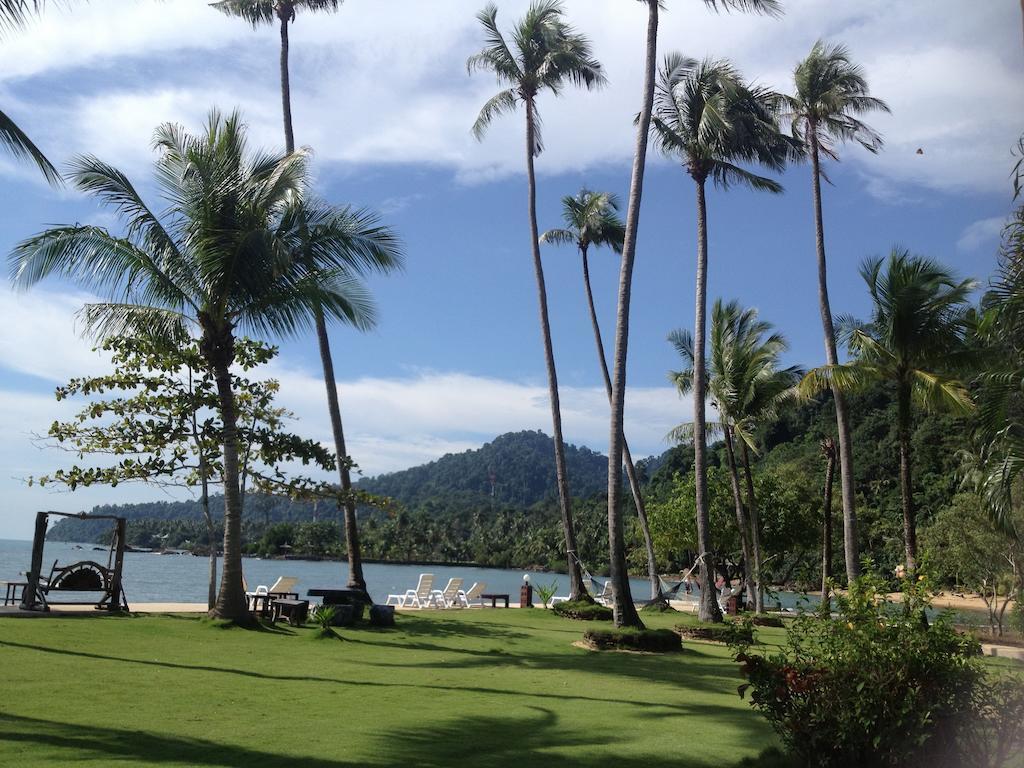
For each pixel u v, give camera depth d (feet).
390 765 22.34
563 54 87.35
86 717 25.63
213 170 53.21
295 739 24.64
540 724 29.68
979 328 30.55
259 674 37.04
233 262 52.21
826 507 112.16
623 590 60.95
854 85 84.99
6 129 31.81
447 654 49.26
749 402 99.14
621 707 34.37
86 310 54.44
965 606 117.70
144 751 21.90
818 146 87.15
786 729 22.22
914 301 61.52
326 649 47.73
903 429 63.72
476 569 357.00
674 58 77.71
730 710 34.86
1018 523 71.82
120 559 58.29
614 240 105.19
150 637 46.47
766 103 78.69
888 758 20.34
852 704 20.92
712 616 76.13
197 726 25.54
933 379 60.44
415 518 388.57
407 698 33.27
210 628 52.13
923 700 19.99
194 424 61.00
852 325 74.90
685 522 127.24
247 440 59.88
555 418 93.61
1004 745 19.36
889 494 171.01
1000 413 38.78
